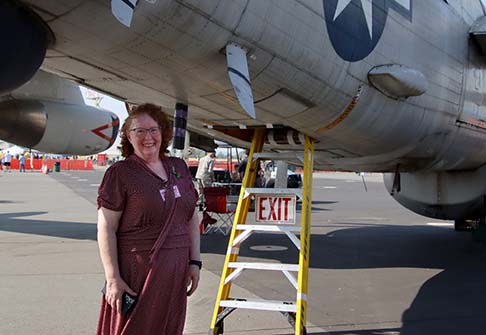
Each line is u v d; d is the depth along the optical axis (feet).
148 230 7.22
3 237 26.78
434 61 16.52
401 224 35.63
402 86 14.24
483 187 23.22
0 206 44.09
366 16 13.34
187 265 7.66
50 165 138.41
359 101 13.93
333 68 12.70
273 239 26.89
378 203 54.65
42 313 13.47
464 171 23.84
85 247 23.70
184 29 9.79
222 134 16.46
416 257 22.59
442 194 24.49
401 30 14.79
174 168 7.83
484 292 16.56
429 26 16.12
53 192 60.39
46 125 18.44
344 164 19.57
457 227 29.43
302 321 11.28
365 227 33.60
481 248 25.14
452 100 17.98
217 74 11.25
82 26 9.19
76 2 8.55
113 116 20.21
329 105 13.38
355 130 14.84
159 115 7.80
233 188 42.78
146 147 7.47
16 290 15.79
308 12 11.59
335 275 18.80
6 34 8.46
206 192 28.63
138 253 7.19
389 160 18.66
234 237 12.74
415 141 17.17
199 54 10.47
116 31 9.41
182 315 7.65
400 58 14.83
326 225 34.60
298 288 11.46
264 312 13.83
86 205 45.32
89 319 13.03
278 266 11.94
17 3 8.46
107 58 10.57
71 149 19.39
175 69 11.03
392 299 15.62
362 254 23.25
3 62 8.68
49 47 10.11
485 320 13.66
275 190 13.00
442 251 24.22
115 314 7.22
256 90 12.10
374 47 13.75
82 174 112.27
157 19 9.39
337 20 12.41
